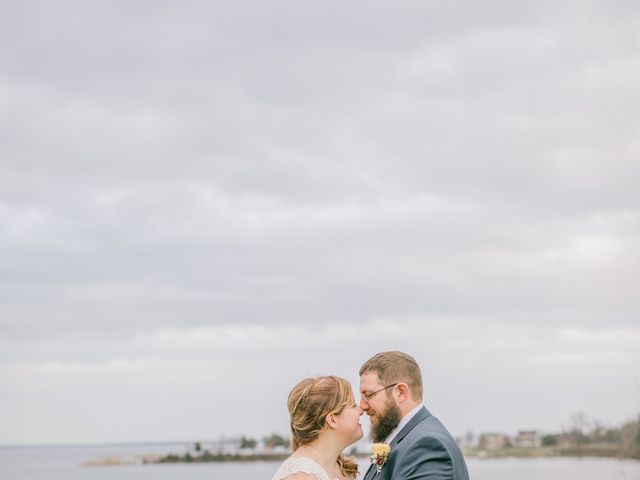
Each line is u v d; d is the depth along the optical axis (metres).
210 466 144.12
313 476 4.70
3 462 190.00
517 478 63.78
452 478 5.05
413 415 5.35
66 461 196.50
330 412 4.93
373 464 5.37
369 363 5.49
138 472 113.50
